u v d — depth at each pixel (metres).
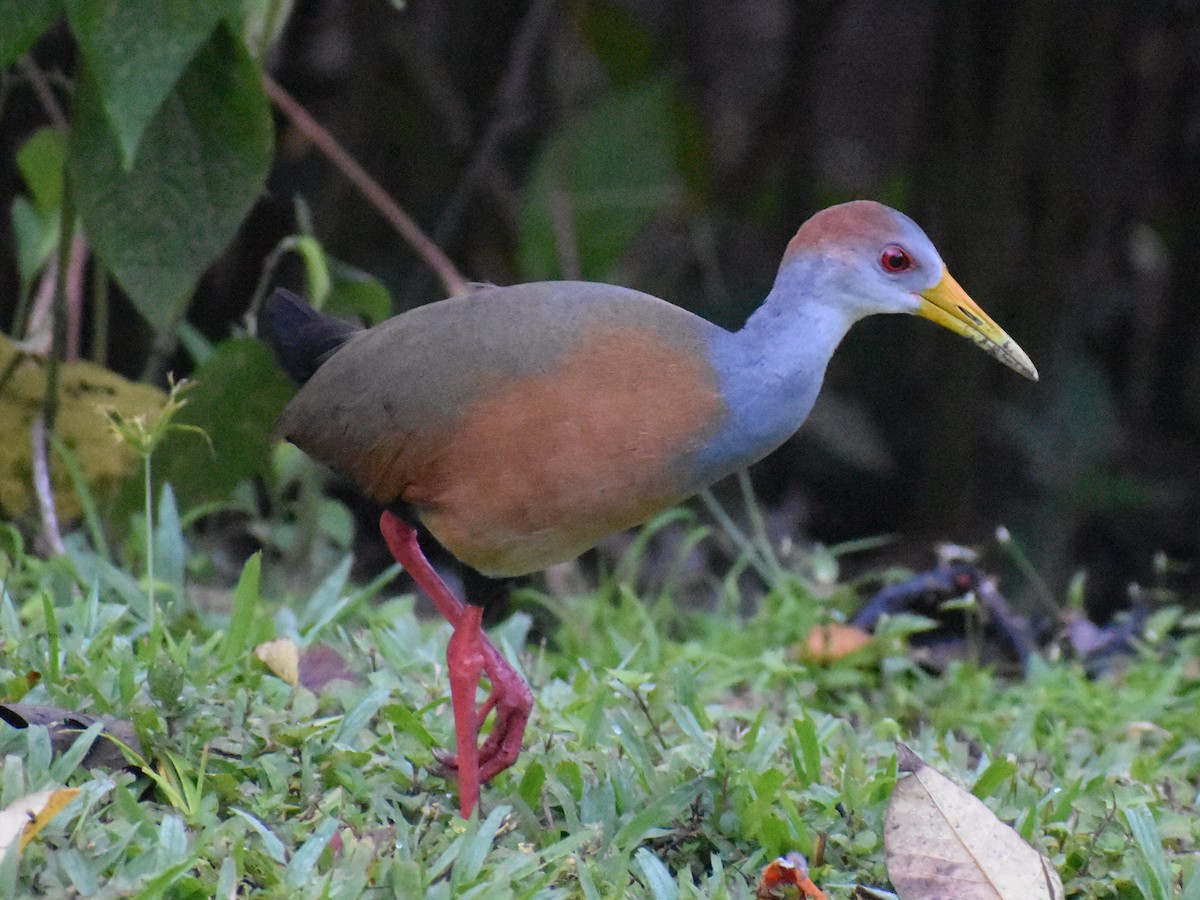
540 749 8.39
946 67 19.28
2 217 15.93
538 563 7.74
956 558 11.67
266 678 8.46
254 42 11.79
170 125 10.36
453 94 19.16
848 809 7.70
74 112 10.23
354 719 7.93
